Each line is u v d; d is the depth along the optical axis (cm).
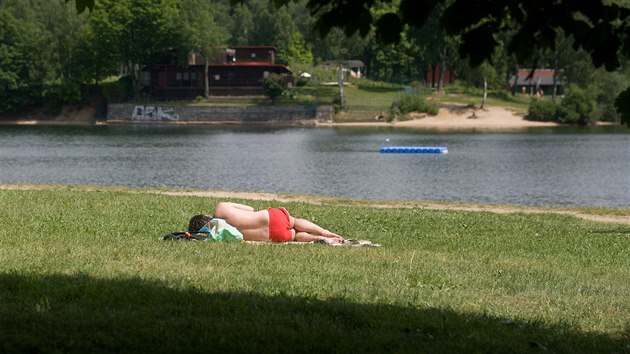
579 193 7038
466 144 13750
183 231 2836
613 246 3011
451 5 1151
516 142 14262
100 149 12250
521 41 1171
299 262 2227
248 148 12638
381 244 2828
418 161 10338
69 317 1501
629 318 1769
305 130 18112
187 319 1532
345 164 9856
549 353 1434
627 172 8944
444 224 3484
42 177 7975
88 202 3856
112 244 2455
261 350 1354
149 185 7300
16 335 1380
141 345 1361
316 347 1388
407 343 1436
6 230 2792
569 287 2109
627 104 1273
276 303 1680
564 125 19562
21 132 17362
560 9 1140
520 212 4253
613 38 1152
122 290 1742
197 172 8656
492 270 2303
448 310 1736
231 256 2267
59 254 2219
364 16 1208
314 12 1236
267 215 2661
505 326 1623
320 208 3991
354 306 1695
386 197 6525
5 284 1744
